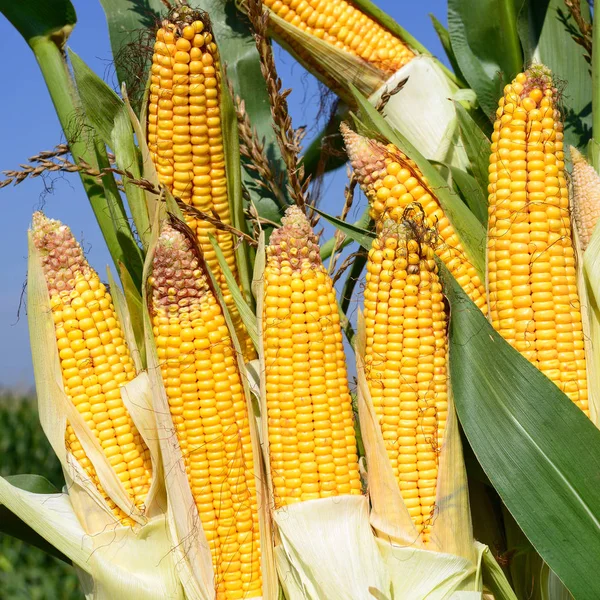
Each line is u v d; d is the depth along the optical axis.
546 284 1.25
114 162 1.38
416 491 1.22
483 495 1.30
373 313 1.23
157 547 1.25
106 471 1.25
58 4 1.40
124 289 1.30
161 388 1.24
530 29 1.48
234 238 1.31
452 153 1.40
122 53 1.42
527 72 1.27
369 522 1.23
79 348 1.26
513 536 1.29
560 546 1.21
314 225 1.34
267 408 1.23
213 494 1.24
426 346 1.22
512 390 1.22
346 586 1.21
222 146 1.30
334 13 1.42
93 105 1.35
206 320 1.24
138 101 1.39
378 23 1.44
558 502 1.22
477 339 1.23
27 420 3.12
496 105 1.44
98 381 1.26
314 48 1.42
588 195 1.29
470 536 1.23
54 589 2.19
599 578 1.21
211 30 1.30
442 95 1.42
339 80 1.43
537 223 1.25
